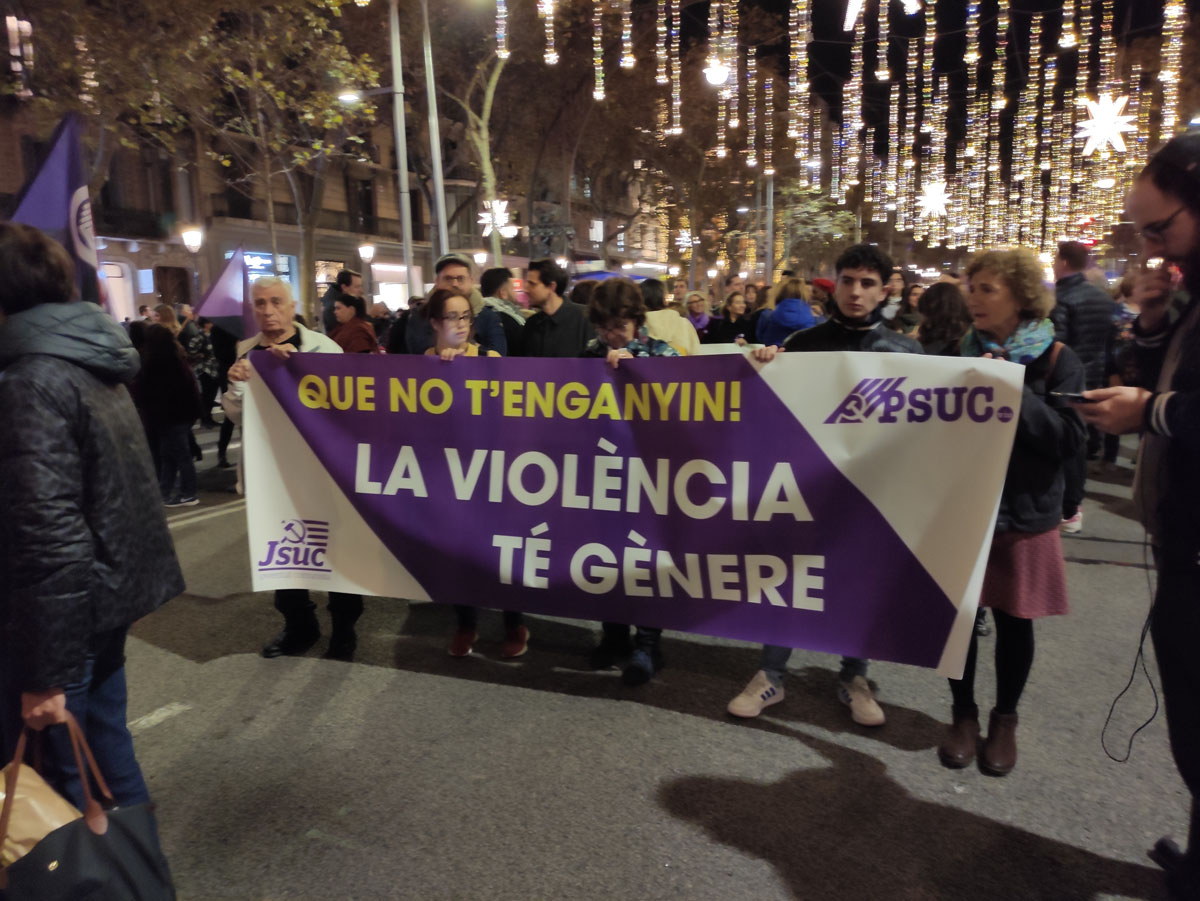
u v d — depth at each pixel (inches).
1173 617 72.7
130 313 1002.1
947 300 157.3
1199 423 65.1
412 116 1029.8
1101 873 92.7
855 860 95.1
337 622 155.6
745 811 104.8
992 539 108.7
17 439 74.8
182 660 154.9
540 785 111.2
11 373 76.5
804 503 118.3
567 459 132.1
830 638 118.6
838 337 127.1
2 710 82.5
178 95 660.1
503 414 134.6
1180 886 83.1
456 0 788.0
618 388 128.0
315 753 120.4
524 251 1644.9
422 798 108.4
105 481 82.2
